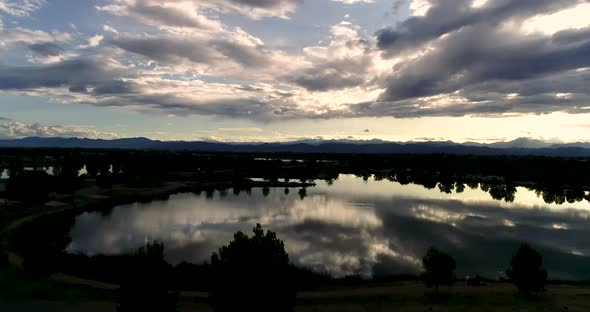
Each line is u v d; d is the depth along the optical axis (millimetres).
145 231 78375
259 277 28672
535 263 42438
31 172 104812
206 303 40219
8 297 40062
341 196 136875
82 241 69375
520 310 38312
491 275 53906
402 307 39750
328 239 73812
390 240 73688
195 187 149500
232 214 98438
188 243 68812
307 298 42625
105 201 111562
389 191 154625
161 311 28469
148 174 162250
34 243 48719
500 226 87625
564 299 41969
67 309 37625
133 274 28453
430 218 96250
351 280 50344
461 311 38219
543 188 163125
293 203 118688
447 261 42719
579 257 63531
